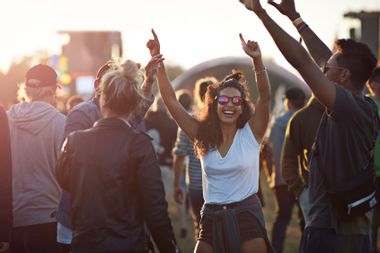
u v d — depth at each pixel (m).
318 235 5.73
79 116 6.48
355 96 5.46
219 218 6.12
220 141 6.16
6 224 6.10
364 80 5.69
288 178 7.54
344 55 5.65
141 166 5.05
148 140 5.15
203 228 6.21
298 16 5.91
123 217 5.05
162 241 5.06
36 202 6.87
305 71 5.10
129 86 5.16
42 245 6.89
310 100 7.43
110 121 5.16
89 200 5.07
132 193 5.08
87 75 30.83
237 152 6.14
